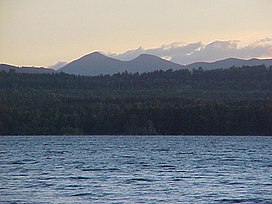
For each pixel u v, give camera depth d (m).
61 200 90.19
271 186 106.31
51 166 147.88
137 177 120.94
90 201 89.44
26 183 109.31
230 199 91.81
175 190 100.62
